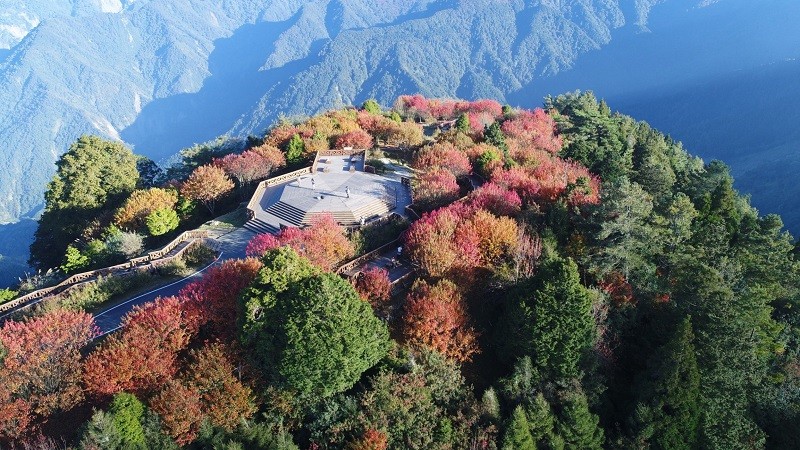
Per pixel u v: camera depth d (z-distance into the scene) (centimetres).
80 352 4169
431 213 5691
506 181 6638
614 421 4400
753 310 4891
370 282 4656
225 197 7744
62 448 3400
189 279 5619
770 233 6281
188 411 3503
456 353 4269
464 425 3878
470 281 4909
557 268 4297
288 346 3747
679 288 4969
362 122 10306
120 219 7038
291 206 6862
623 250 4966
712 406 4300
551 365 4256
